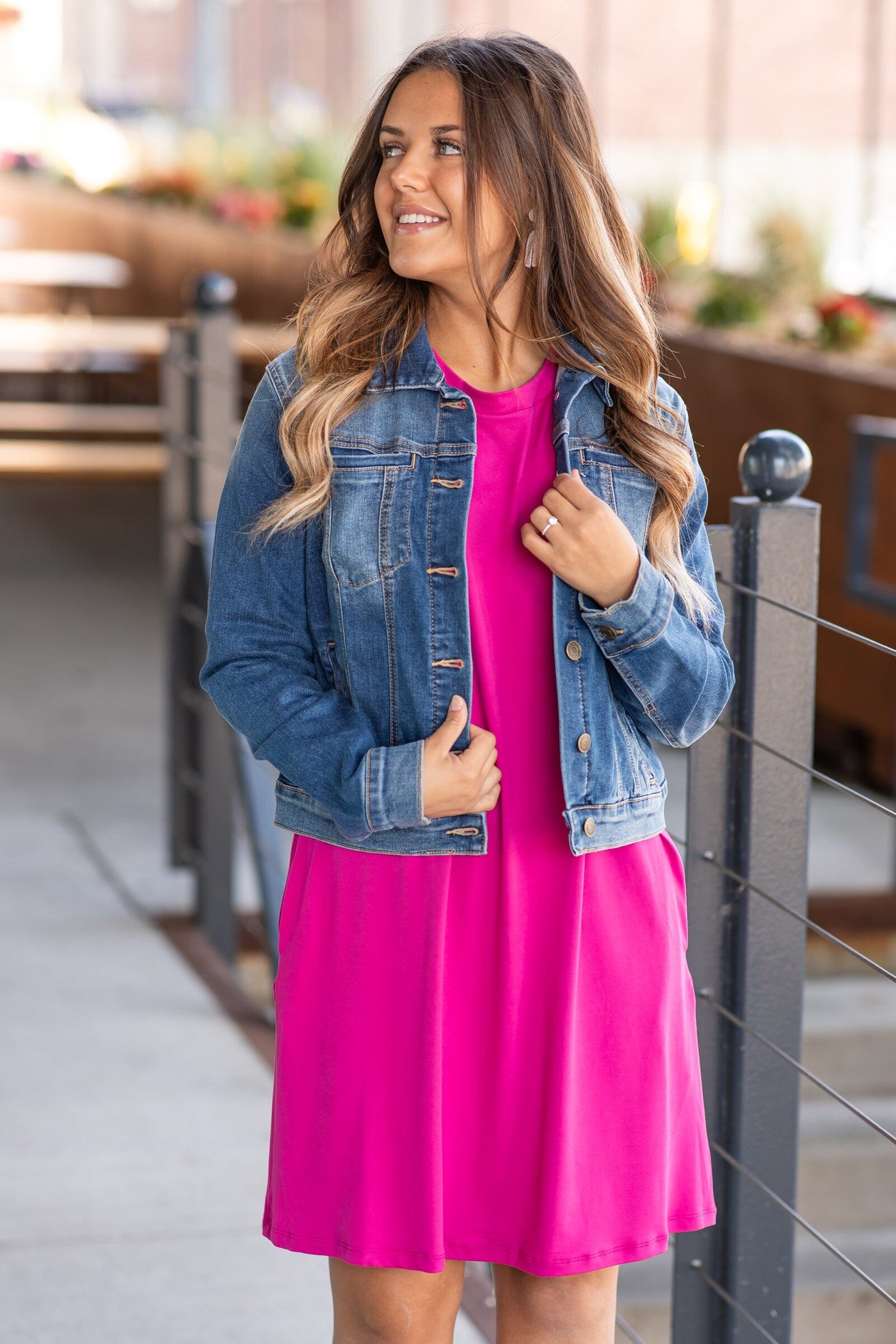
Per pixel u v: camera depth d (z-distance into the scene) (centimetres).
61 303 1279
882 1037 509
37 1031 398
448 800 176
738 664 234
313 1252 187
